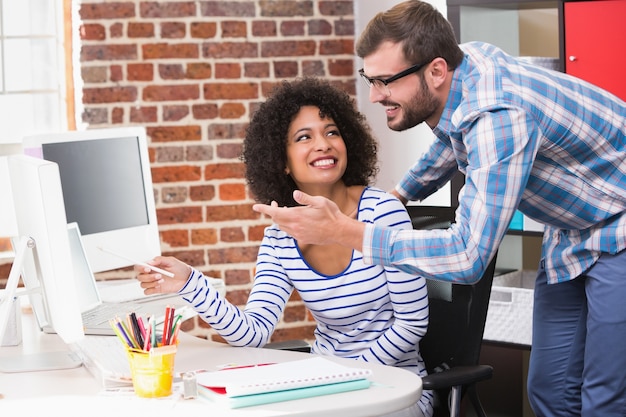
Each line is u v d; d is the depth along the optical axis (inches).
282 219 77.6
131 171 116.9
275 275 93.1
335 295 89.7
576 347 96.4
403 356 89.5
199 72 163.3
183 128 163.2
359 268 89.5
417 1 83.6
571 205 86.6
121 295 113.0
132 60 160.6
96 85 159.5
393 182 160.6
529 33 137.6
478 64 82.0
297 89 94.7
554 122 80.5
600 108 84.5
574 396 97.4
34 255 78.9
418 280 88.3
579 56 118.5
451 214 98.6
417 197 108.0
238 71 165.2
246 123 165.9
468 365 91.7
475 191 75.9
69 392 72.5
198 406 67.2
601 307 88.8
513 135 74.8
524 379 136.2
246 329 87.6
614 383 89.1
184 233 164.4
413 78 82.4
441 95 83.3
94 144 112.2
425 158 104.4
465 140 78.1
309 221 77.3
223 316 86.7
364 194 94.1
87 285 91.4
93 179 111.7
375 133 165.6
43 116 161.2
